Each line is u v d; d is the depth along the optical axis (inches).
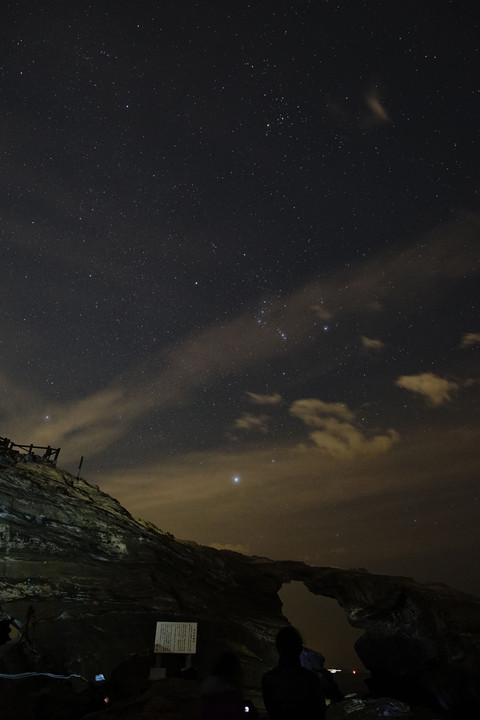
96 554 783.1
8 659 552.1
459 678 706.2
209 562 879.7
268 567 926.4
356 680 1342.3
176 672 621.6
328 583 911.0
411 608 819.4
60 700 521.0
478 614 766.5
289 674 206.4
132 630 713.0
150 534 855.1
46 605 703.1
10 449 877.8
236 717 211.2
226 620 773.3
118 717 425.1
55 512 784.9
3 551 724.0
